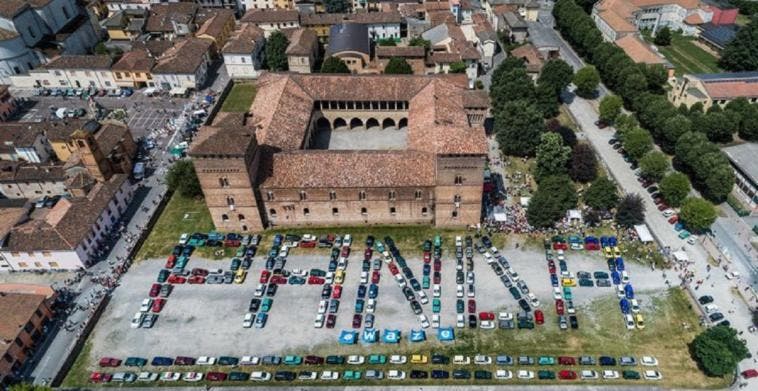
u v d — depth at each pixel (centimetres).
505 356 9412
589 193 12312
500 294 10644
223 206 11875
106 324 10444
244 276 11231
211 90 18188
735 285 10525
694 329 9812
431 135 12275
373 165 11750
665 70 16638
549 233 11956
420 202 11894
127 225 12800
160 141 15675
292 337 10038
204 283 11162
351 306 10556
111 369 9631
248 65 18350
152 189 13912
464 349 9688
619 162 14175
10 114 17012
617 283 10675
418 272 11181
